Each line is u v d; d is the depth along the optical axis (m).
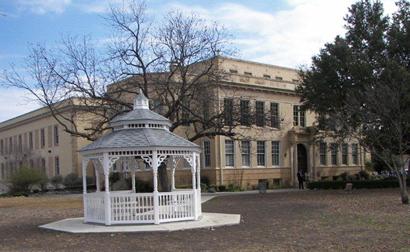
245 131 52.75
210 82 35.38
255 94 54.16
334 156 62.59
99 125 34.78
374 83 34.66
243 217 20.95
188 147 18.81
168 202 18.44
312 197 32.75
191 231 16.56
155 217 17.91
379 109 28.67
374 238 14.09
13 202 36.41
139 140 17.98
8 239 16.38
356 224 17.44
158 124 19.22
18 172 56.56
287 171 57.44
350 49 38.56
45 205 32.47
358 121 32.19
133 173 21.58
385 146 31.69
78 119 52.78
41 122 71.06
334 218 19.56
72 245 14.47
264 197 34.78
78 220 20.61
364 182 42.66
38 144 72.00
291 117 58.41
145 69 34.66
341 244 13.20
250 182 53.66
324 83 39.00
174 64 35.03
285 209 24.42
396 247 12.52
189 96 35.12
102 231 16.78
